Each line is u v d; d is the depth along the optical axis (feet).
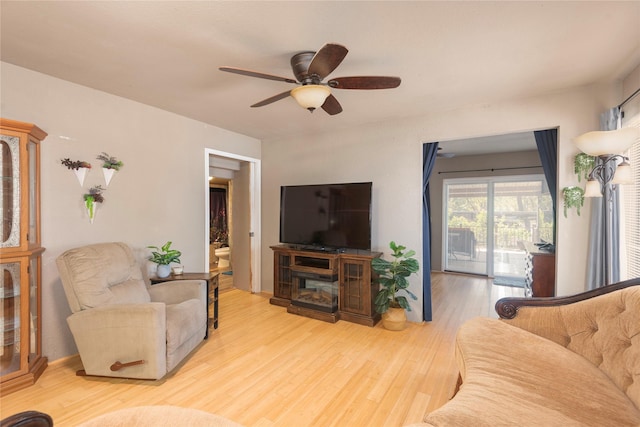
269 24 5.71
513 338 5.65
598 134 5.28
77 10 5.31
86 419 5.90
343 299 11.52
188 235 11.76
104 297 7.50
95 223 9.00
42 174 7.93
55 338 8.18
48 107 8.03
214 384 7.16
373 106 10.27
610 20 5.53
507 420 3.66
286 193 13.47
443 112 10.78
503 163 18.45
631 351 4.62
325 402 6.52
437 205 20.48
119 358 7.05
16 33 6.04
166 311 7.92
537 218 17.61
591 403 4.06
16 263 6.91
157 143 10.65
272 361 8.29
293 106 10.35
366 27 5.80
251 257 15.23
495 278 18.35
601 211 8.02
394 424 5.87
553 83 8.39
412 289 11.40
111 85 8.67
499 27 5.79
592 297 5.75
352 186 11.77
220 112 11.03
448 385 7.18
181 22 5.67
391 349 9.04
